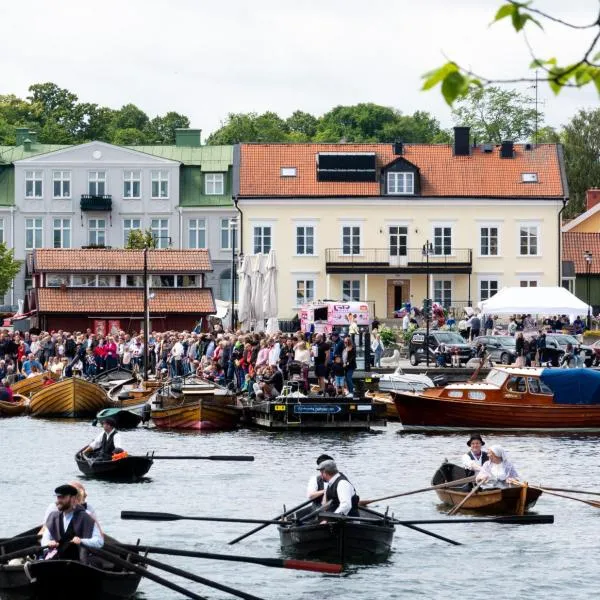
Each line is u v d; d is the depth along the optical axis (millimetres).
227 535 35125
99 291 100250
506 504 36500
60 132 195125
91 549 26297
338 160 114312
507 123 177250
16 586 26266
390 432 58750
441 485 36719
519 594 29172
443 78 13258
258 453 51031
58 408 66688
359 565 31453
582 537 34906
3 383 70562
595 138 166125
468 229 114250
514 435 57844
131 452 51219
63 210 130625
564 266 118875
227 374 66875
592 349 82625
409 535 35000
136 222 131125
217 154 133625
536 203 114000
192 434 58000
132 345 79125
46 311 98188
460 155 116875
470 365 78562
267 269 78062
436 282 113938
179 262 102438
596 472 46656
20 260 130125
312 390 63156
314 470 46406
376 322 89875
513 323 89750
